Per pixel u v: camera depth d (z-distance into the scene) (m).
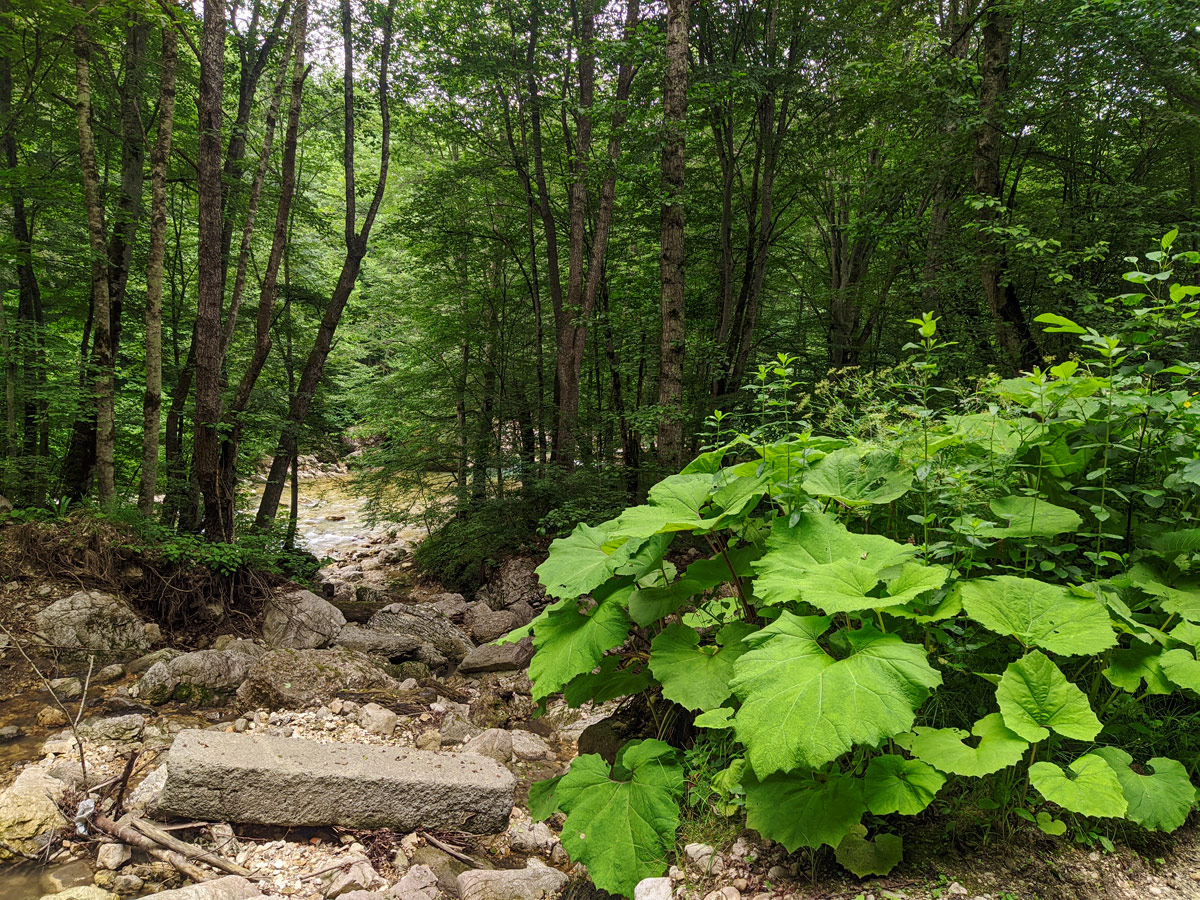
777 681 2.10
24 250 8.30
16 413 9.10
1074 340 7.17
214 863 3.32
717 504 2.90
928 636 2.49
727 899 2.20
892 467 2.80
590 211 13.53
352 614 9.00
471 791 3.77
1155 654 2.29
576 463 11.66
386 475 12.85
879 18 10.52
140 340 11.88
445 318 13.98
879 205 9.78
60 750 4.41
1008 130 8.16
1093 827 2.21
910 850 2.23
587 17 11.22
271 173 11.57
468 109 12.27
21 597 5.97
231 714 5.40
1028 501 2.68
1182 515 2.72
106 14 6.61
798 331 14.12
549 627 3.05
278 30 9.66
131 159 8.89
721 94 9.48
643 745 2.78
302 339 13.11
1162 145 8.72
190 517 8.56
